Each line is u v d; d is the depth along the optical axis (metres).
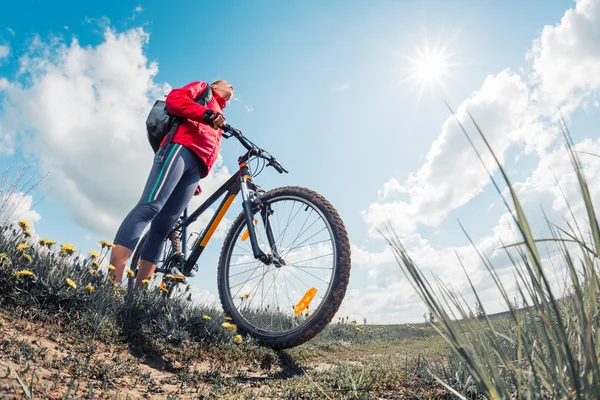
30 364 1.42
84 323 2.10
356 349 4.90
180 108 2.82
